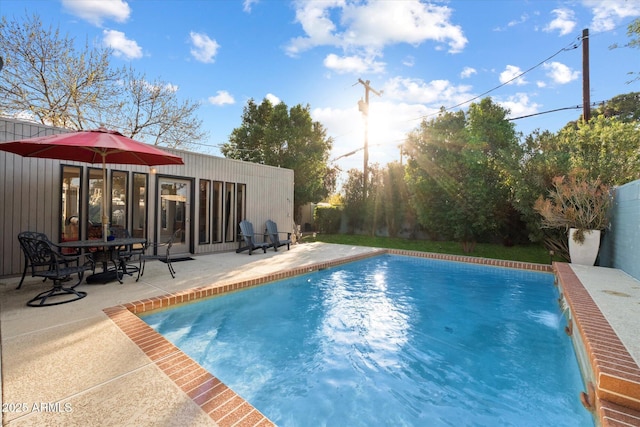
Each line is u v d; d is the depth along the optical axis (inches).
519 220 375.6
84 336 106.9
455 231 372.2
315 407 92.7
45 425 62.9
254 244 328.8
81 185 227.6
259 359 119.6
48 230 211.3
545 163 296.7
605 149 281.0
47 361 89.2
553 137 318.7
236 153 644.1
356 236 558.6
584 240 241.4
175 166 293.7
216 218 335.9
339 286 227.6
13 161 197.8
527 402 97.1
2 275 193.3
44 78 389.4
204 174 321.4
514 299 202.4
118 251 188.7
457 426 85.6
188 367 87.9
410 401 96.7
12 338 104.4
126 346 100.1
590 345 92.9
